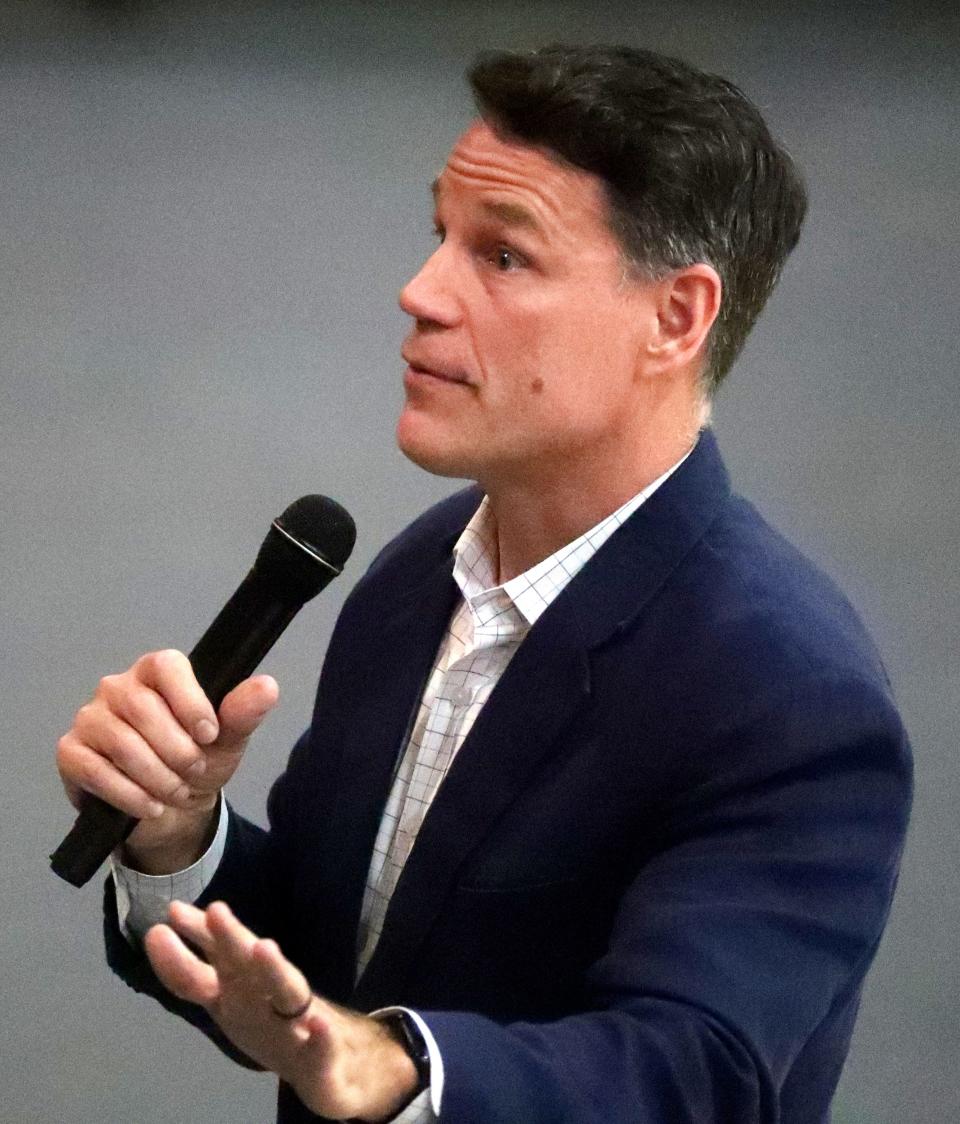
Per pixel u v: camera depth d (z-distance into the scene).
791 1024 3.98
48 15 28.25
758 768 4.23
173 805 4.27
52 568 15.50
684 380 4.58
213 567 15.62
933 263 20.81
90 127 24.31
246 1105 10.83
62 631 14.66
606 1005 3.98
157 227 21.77
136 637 14.64
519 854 4.39
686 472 4.60
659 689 4.36
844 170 23.06
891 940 11.63
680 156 4.31
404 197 22.70
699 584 4.46
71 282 20.52
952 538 15.90
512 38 27.86
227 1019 3.39
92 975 11.69
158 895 4.95
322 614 14.71
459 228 4.41
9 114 24.62
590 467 4.53
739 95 4.50
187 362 19.00
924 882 12.04
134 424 17.80
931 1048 10.91
